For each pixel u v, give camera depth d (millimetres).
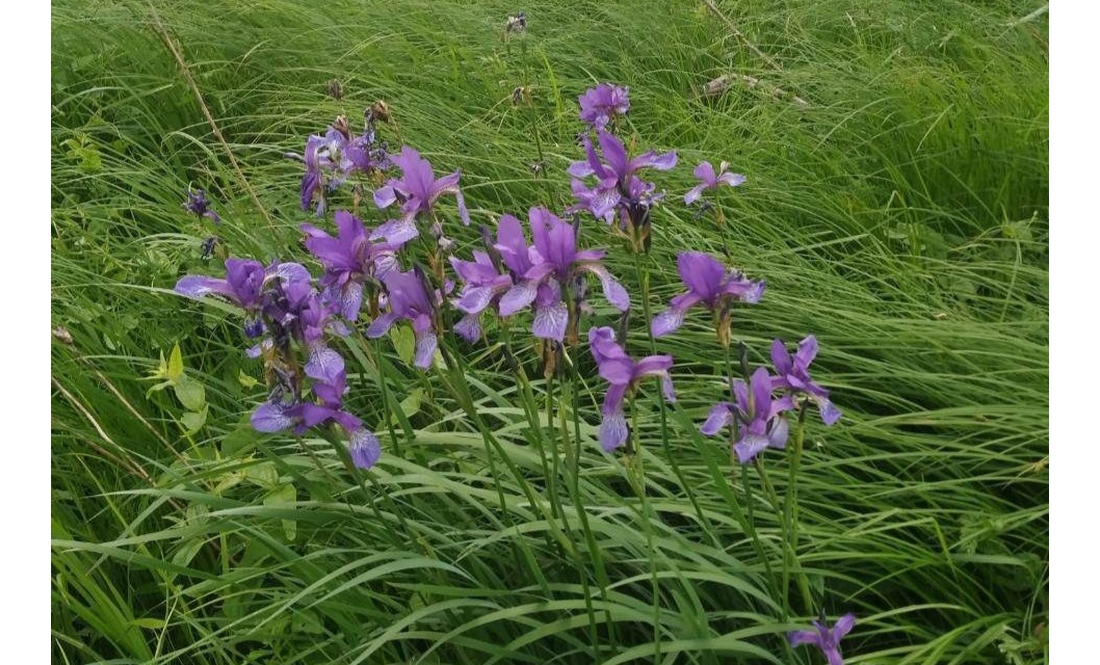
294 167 1583
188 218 1396
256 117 1713
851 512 931
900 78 1637
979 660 858
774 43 2000
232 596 860
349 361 1130
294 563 832
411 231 780
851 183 1470
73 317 1171
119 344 1174
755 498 951
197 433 1095
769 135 1580
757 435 713
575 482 739
